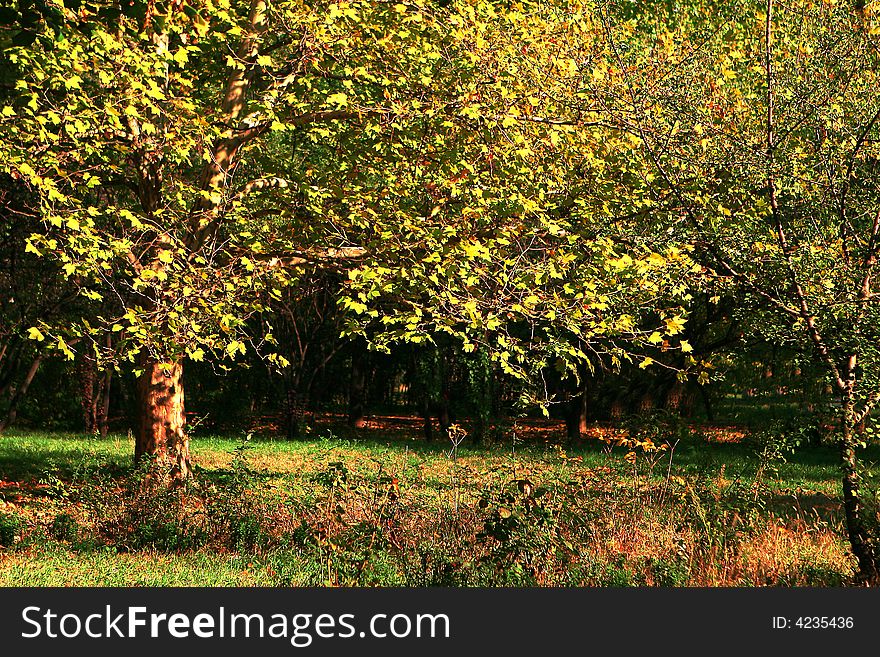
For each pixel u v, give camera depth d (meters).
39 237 9.66
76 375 25.23
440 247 10.91
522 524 8.30
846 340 8.13
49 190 9.51
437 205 11.91
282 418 27.16
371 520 9.31
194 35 11.11
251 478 11.89
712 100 9.20
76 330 10.22
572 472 11.91
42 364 25.70
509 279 10.64
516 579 8.07
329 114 12.34
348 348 27.20
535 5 11.68
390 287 11.09
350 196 11.80
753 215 8.83
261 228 12.39
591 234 11.09
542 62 10.61
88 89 10.54
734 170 8.84
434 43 11.66
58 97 10.95
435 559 8.43
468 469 12.48
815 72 8.68
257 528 10.04
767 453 9.52
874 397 8.35
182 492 11.16
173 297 10.65
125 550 9.79
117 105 10.06
